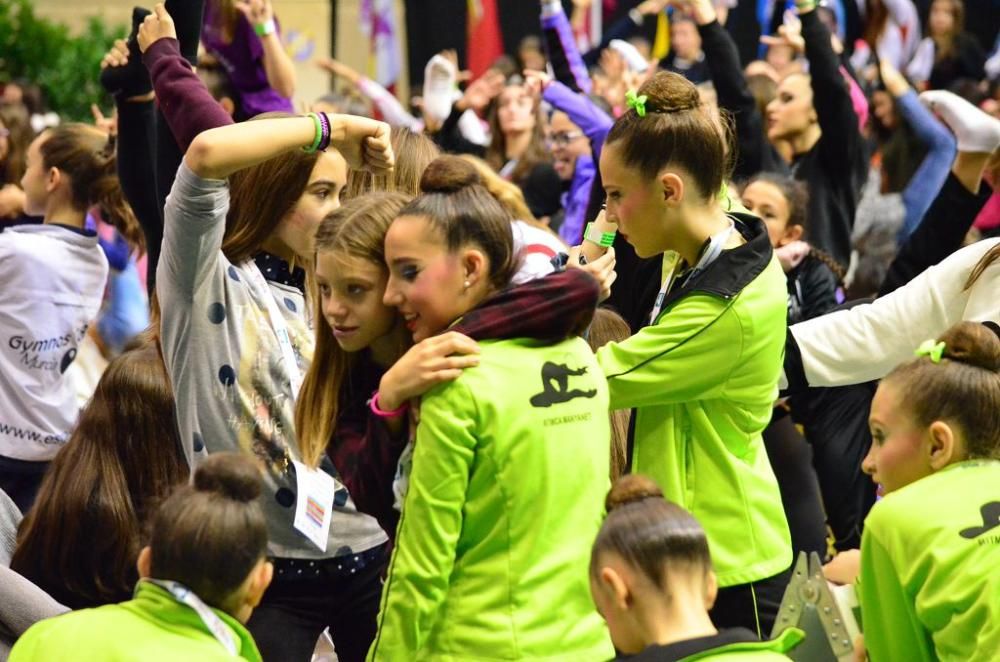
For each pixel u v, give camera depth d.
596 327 3.41
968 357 2.84
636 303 3.53
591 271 2.98
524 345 2.66
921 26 9.95
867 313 3.57
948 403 2.79
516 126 7.03
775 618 3.16
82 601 3.62
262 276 3.34
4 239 4.86
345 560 3.33
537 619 2.63
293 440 3.25
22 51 9.47
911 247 4.07
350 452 2.75
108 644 2.45
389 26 10.20
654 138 2.93
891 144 6.54
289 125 3.00
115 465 3.62
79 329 5.04
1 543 3.84
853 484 4.75
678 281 3.12
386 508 2.73
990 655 2.62
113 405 3.64
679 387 3.01
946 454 2.81
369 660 2.68
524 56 8.70
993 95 8.51
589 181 6.16
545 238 3.20
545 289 2.66
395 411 2.62
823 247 5.50
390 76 10.22
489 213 2.65
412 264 2.62
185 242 3.01
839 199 5.57
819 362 3.57
